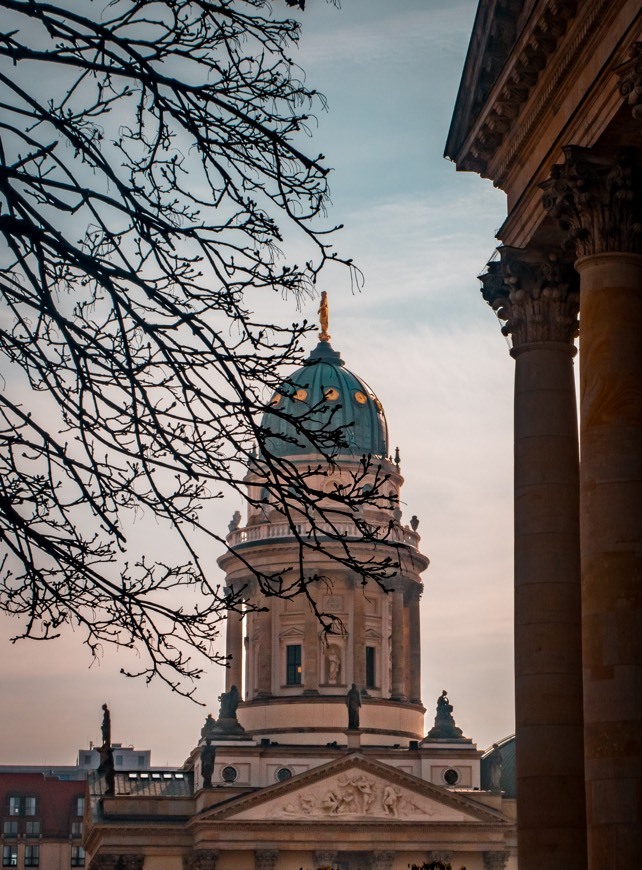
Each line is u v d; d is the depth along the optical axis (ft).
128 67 93.04
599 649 122.62
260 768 580.30
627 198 130.11
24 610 94.12
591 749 122.11
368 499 98.07
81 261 91.40
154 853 568.00
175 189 96.02
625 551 123.44
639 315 129.29
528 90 144.15
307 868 557.74
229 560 610.24
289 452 520.42
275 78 96.99
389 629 615.16
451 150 161.68
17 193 91.15
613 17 127.44
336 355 624.59
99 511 93.15
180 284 94.48
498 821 568.00
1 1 90.17
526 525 145.28
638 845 118.93
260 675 601.21
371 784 565.12
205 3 94.22
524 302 150.10
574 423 148.25
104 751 625.00
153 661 96.22
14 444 92.07
